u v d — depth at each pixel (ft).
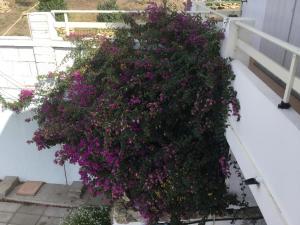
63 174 23.50
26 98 20.57
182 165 15.62
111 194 17.80
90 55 18.74
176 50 15.81
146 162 16.17
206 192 15.56
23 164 23.66
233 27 13.16
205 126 14.33
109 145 16.22
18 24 35.78
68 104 18.42
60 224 20.29
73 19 36.01
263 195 9.41
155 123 15.94
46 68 20.20
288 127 7.98
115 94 16.31
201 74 13.84
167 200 15.93
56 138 18.45
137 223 17.20
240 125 11.95
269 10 16.21
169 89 15.07
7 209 22.40
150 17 17.16
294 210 7.63
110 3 33.42
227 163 14.92
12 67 20.63
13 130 22.30
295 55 7.92
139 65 15.87
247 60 13.55
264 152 9.54
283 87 12.39
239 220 16.08
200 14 19.06
